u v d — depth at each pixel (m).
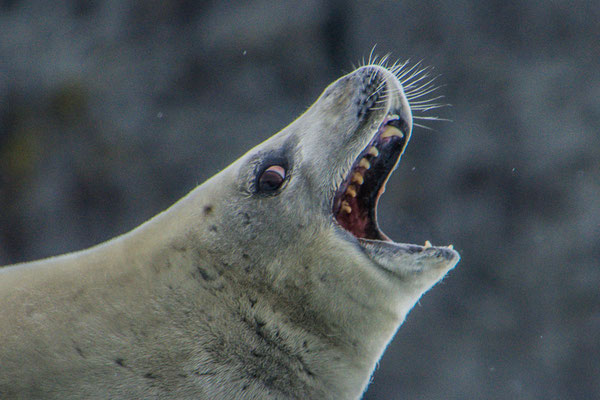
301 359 11.57
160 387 10.49
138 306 10.92
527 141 44.91
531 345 43.81
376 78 12.68
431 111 46.78
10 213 48.34
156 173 48.41
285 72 49.41
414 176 46.41
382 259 11.69
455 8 47.62
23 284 11.16
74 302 10.81
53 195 48.56
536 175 44.44
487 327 44.72
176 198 48.44
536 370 43.62
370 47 48.75
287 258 11.69
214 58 49.59
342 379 11.94
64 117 48.94
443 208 45.81
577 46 45.88
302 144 12.39
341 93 12.64
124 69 49.44
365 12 48.97
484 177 45.47
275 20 49.41
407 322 45.94
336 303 11.71
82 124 48.84
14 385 10.00
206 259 11.52
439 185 46.03
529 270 43.88
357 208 13.27
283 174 12.15
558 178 44.06
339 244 11.70
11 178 48.66
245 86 49.28
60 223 48.50
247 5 50.50
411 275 11.79
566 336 43.31
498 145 45.47
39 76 49.62
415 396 45.16
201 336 10.98
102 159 48.50
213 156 48.41
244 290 11.48
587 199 43.31
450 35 47.62
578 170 43.78
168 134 48.59
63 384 10.13
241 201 11.95
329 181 12.07
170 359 10.67
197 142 48.59
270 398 11.13
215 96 49.25
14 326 10.45
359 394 12.39
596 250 43.00
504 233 44.69
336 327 11.80
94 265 11.47
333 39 49.75
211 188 12.38
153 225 12.16
